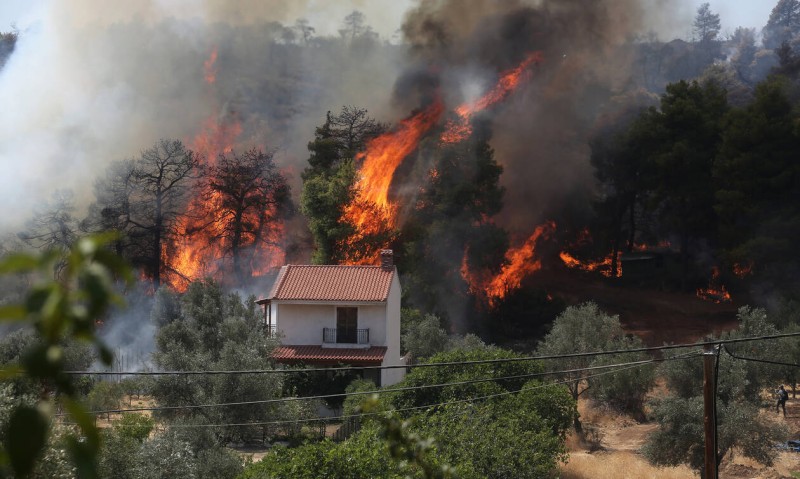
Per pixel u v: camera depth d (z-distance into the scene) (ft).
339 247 226.17
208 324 141.69
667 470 114.93
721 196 257.75
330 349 148.77
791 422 143.23
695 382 128.57
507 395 109.50
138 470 73.41
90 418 6.93
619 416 153.58
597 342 156.76
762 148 258.78
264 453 109.29
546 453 90.63
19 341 122.83
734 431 111.45
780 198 255.29
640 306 277.03
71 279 6.49
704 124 286.05
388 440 23.88
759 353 140.67
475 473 79.92
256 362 116.47
